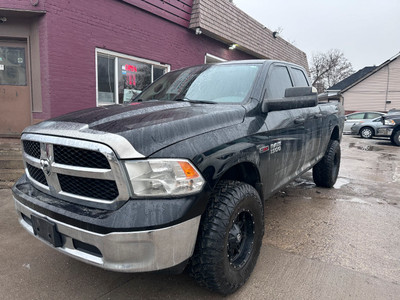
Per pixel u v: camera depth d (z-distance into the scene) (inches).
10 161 191.2
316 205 167.5
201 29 332.5
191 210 68.9
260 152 96.4
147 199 66.6
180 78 134.5
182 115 82.9
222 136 82.2
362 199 181.2
